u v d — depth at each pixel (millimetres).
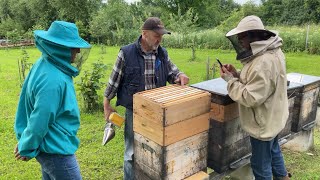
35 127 2146
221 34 20859
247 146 3289
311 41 16922
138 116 2625
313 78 4336
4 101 7504
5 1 38625
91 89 6613
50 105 2156
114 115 2930
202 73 11148
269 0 39750
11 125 5762
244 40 2660
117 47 23875
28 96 2264
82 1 33062
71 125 2410
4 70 12133
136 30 24578
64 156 2369
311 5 35250
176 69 3350
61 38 2262
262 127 2750
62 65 2285
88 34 28594
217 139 3033
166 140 2426
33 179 3859
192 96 2568
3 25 33656
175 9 41500
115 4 26750
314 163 4301
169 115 2385
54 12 35188
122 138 5168
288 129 3969
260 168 2939
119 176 3963
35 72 2242
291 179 3865
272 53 2646
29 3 35406
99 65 6875
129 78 3057
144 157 2680
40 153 2352
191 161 2691
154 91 2721
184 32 21797
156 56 3131
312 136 4699
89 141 5066
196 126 2629
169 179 2555
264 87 2564
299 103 4102
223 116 2922
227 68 2988
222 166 3064
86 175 3969
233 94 2725
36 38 2283
